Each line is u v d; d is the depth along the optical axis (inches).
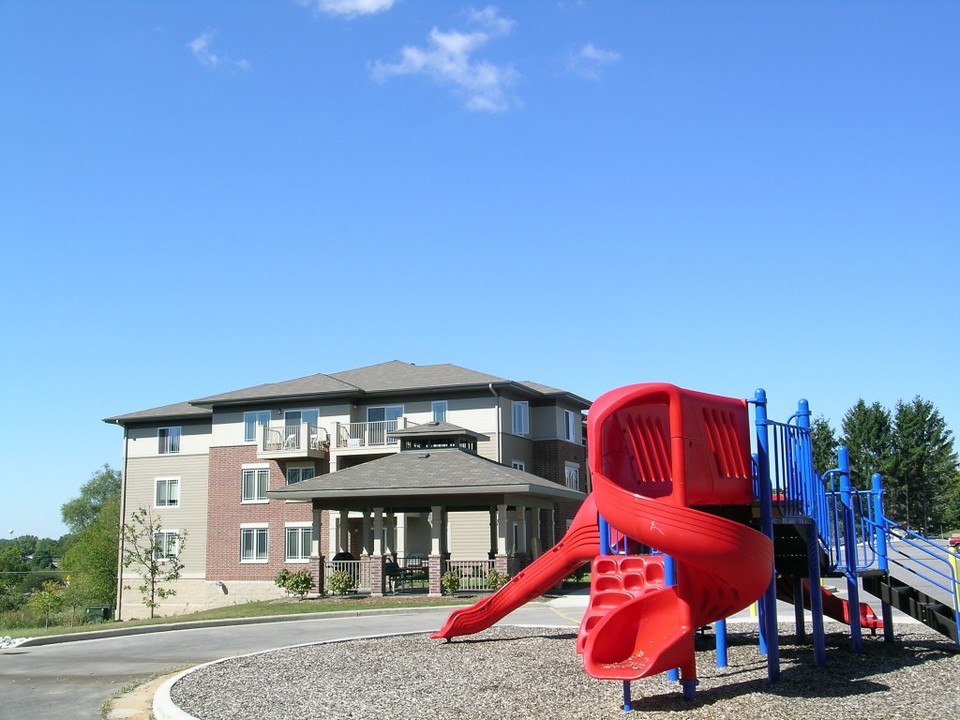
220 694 431.5
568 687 426.9
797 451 488.1
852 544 505.7
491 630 691.4
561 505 1860.2
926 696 380.8
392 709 386.3
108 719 416.2
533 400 1887.3
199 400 1868.8
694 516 358.9
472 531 1681.8
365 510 1295.5
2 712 444.1
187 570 1923.0
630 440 435.8
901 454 3700.8
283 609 1036.5
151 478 2006.6
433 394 1768.0
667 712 359.6
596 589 413.1
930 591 979.3
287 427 1808.6
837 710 353.4
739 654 516.1
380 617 947.3
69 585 2480.3
